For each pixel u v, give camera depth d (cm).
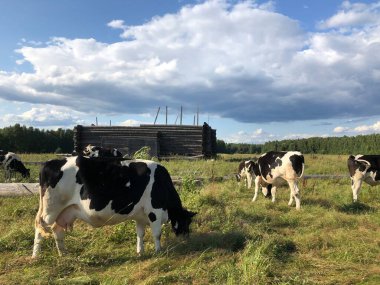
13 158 1798
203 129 2823
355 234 840
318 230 882
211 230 857
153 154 2778
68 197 686
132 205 707
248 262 610
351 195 1380
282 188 1564
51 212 683
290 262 667
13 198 1149
